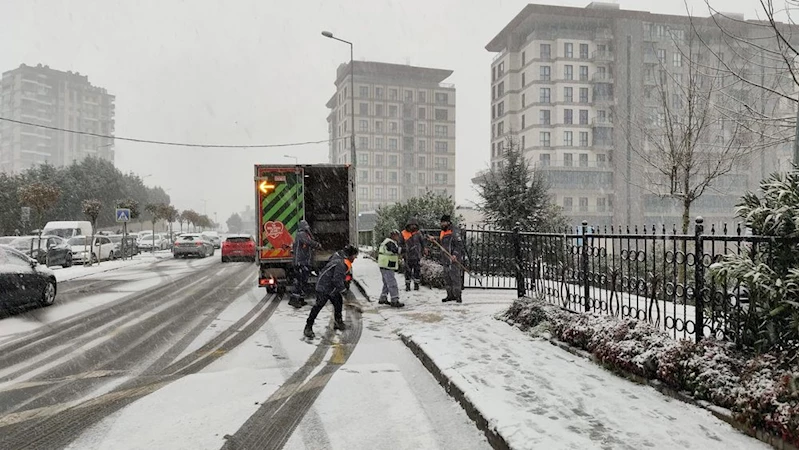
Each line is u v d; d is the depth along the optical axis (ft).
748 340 13.96
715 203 171.53
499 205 60.70
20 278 32.86
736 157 35.45
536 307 24.32
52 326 29.17
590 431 12.00
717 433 11.96
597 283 21.30
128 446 13.04
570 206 198.80
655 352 15.53
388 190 305.53
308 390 17.33
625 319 18.31
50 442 13.32
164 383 18.28
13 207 139.54
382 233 76.28
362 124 302.45
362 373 19.24
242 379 18.65
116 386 18.01
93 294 43.06
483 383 15.81
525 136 216.95
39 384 18.31
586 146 207.31
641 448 11.11
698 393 13.60
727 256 14.34
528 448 11.06
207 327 28.66
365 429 13.94
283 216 40.01
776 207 13.67
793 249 13.35
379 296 38.50
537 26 211.61
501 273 43.16
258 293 43.62
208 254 107.86
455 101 317.63
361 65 302.45
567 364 18.04
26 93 404.98
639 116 63.72
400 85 308.60
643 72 199.21
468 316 29.01
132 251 92.99
